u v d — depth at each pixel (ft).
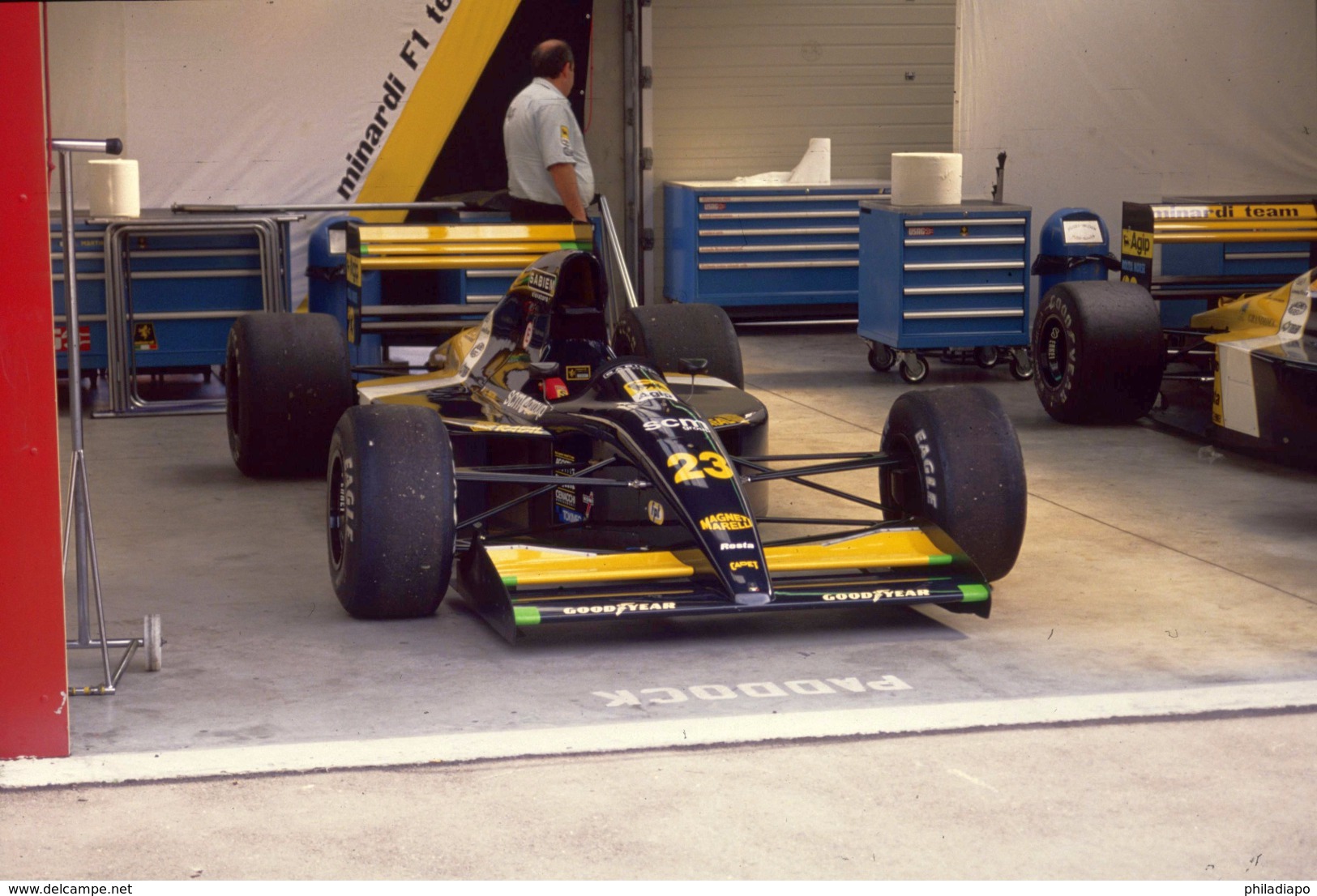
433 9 35.53
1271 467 23.18
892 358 33.06
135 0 33.50
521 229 25.27
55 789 11.07
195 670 13.78
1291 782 11.24
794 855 10.06
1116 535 18.90
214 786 11.14
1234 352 21.72
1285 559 17.78
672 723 12.28
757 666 13.89
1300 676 13.58
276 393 21.66
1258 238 28.81
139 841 10.26
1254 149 37.63
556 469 17.39
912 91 42.50
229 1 34.12
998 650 14.37
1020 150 36.96
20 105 11.14
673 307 23.27
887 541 15.19
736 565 13.94
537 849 10.15
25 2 11.04
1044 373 27.14
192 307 29.17
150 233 28.45
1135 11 36.78
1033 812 10.73
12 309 11.21
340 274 30.01
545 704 12.87
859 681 13.47
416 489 14.52
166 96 34.12
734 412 18.92
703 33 41.06
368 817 10.64
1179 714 12.55
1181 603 15.97
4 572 11.37
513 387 18.45
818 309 40.96
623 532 16.99
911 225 31.01
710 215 38.04
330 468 15.55
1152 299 26.07
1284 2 37.11
